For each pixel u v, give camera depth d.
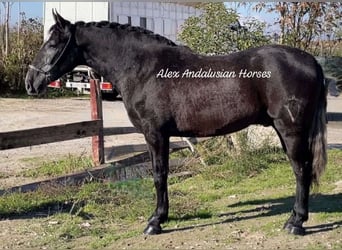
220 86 5.32
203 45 9.33
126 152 8.78
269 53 5.31
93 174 7.61
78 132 7.87
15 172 8.58
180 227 5.73
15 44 21.42
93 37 5.68
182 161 8.62
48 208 6.54
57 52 5.68
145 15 19.45
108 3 18.44
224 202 6.79
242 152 8.84
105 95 20.12
